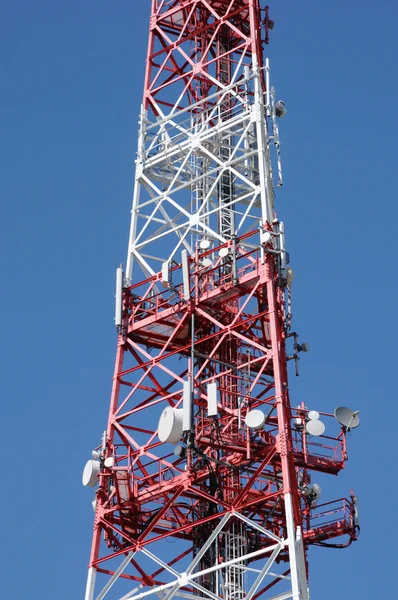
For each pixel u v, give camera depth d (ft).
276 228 273.13
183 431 252.21
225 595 251.19
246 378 263.90
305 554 262.06
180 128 295.07
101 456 262.88
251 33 301.84
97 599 249.75
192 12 306.35
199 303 271.28
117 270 281.33
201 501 262.88
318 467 259.80
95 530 257.75
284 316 269.23
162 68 305.32
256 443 256.93
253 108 289.94
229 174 294.87
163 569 258.57
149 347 278.87
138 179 293.64
